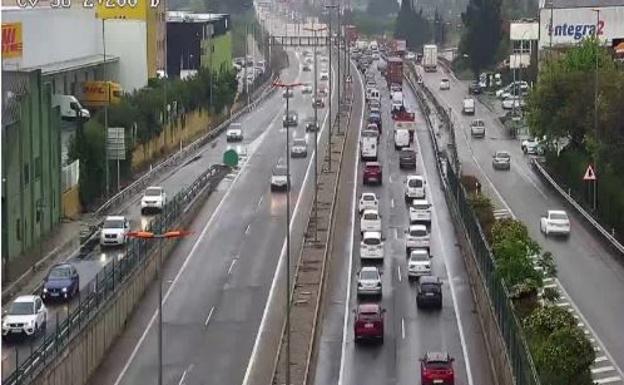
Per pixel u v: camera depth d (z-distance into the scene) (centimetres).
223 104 14738
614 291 5781
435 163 11006
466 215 6838
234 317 5453
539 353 3697
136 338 5138
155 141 11269
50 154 7469
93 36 12644
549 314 4053
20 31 8456
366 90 18400
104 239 6981
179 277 6325
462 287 6041
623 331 4997
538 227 7606
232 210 8419
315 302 5694
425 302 5572
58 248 6925
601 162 7825
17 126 6619
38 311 4875
